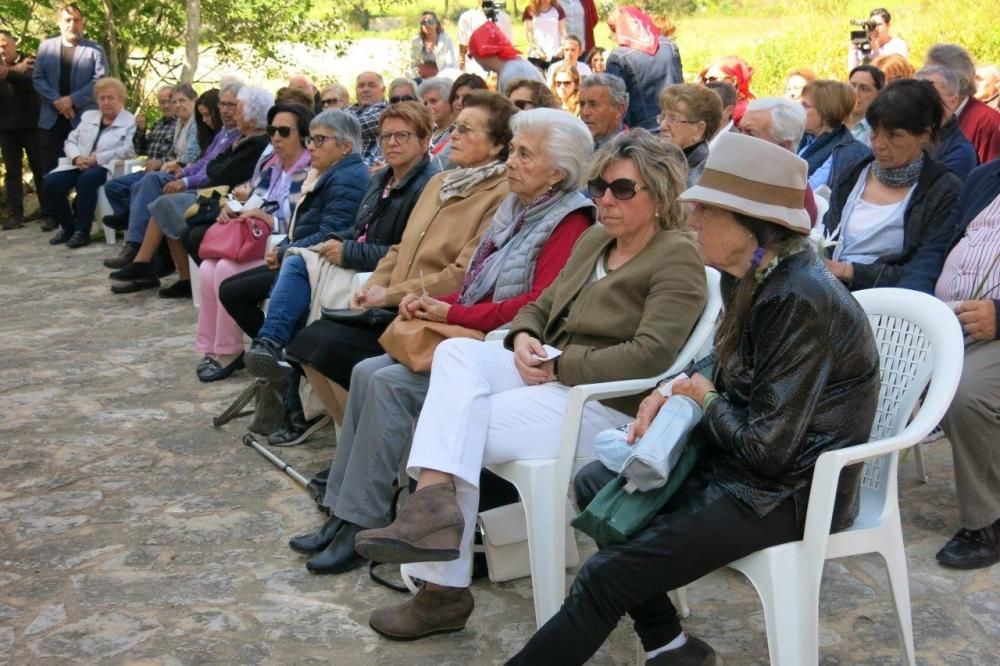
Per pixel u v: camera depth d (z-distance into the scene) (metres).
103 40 11.75
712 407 2.39
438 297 3.79
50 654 2.96
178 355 5.85
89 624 3.11
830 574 3.30
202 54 12.36
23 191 10.12
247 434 4.50
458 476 2.81
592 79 5.01
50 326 6.48
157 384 5.38
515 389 3.02
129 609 3.20
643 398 2.99
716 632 2.99
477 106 3.96
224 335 5.38
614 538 2.37
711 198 2.30
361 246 4.35
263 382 4.45
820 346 2.25
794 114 4.40
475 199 3.92
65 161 8.88
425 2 21.59
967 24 12.53
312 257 4.43
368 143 6.99
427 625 2.98
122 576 3.41
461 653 2.92
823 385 2.27
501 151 4.00
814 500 2.33
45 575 3.42
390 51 15.98
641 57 7.02
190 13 11.24
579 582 2.38
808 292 2.26
